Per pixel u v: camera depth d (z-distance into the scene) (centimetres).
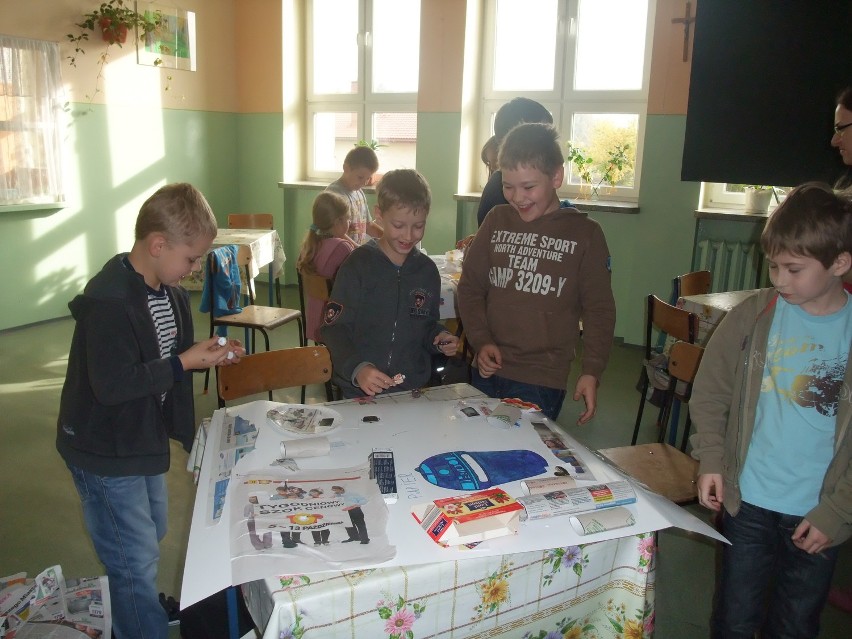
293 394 351
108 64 473
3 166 411
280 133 570
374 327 168
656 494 113
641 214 434
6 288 432
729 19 355
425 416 137
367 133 561
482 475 112
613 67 458
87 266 481
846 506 114
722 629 136
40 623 148
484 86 502
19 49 410
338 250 313
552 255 166
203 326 464
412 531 95
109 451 131
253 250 387
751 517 128
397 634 89
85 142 466
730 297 282
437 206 511
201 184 564
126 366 125
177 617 178
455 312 287
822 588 127
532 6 475
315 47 570
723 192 426
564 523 100
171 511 235
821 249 108
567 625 106
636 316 450
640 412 277
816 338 120
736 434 129
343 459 116
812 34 337
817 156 347
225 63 568
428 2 481
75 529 223
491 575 94
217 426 129
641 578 104
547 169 158
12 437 288
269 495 101
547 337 167
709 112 372
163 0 502
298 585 84
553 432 132
